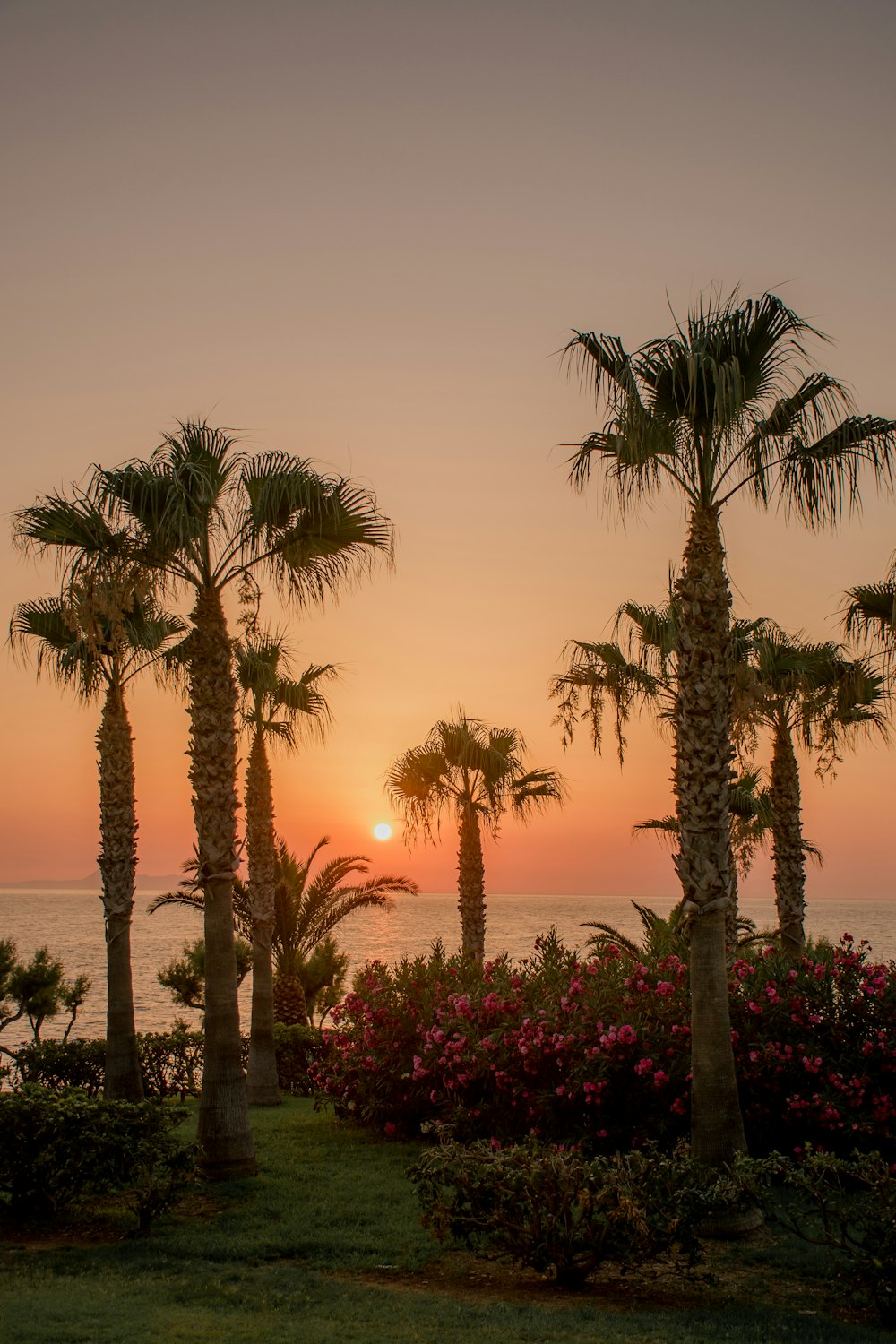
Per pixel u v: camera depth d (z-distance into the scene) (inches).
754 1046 427.8
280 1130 549.6
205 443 450.6
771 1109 425.7
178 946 3523.6
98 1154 348.2
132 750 599.5
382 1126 532.1
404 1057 521.7
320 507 426.9
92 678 603.8
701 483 372.8
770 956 512.4
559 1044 443.2
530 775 821.9
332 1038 578.6
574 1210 312.0
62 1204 369.7
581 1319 258.1
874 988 434.6
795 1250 315.3
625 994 469.7
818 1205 295.1
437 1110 506.3
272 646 688.4
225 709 439.2
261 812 694.5
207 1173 416.5
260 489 441.1
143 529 432.8
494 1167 295.3
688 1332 244.7
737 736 526.3
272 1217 364.8
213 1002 429.4
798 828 673.0
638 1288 291.0
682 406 370.9
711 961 348.5
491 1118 467.8
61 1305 262.5
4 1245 335.9
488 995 503.8
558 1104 443.2
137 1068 574.2
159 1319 252.7
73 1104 365.7
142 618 585.6
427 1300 276.5
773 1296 281.4
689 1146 346.0
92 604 432.5
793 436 373.4
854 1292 273.0
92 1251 327.3
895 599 475.2
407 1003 534.3
